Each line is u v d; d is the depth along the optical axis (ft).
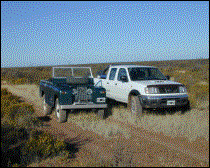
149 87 26.96
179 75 75.56
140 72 31.42
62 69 31.40
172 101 27.02
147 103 26.73
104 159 16.12
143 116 27.61
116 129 22.82
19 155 17.53
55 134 22.54
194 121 24.75
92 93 26.84
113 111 31.30
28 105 30.17
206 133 21.62
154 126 24.25
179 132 22.13
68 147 18.98
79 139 21.08
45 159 16.44
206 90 42.45
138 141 20.22
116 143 19.67
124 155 15.83
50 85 30.14
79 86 26.84
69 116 28.81
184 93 27.99
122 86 31.42
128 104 29.84
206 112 29.76
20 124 24.23
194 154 17.34
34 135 21.08
